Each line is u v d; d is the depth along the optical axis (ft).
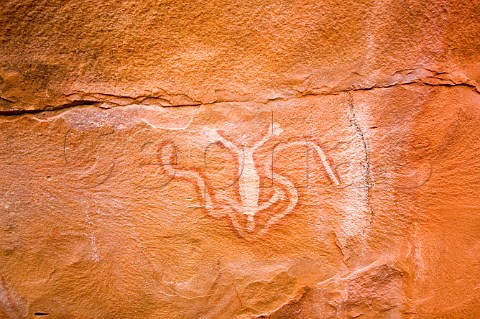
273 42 4.11
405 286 4.93
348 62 4.20
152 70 4.19
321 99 4.35
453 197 4.63
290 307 5.04
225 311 5.03
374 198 4.64
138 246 4.80
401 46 4.15
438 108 4.38
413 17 4.02
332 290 4.97
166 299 4.98
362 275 4.91
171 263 4.86
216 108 4.38
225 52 4.15
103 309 4.99
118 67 4.16
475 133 4.47
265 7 3.95
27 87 4.21
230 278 4.95
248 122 4.43
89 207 4.66
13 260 4.79
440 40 4.13
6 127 4.34
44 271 4.83
